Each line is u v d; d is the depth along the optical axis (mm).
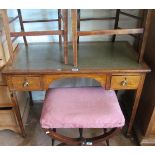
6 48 1234
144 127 1408
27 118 1736
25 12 1470
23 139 1530
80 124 1073
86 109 1130
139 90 1249
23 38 1503
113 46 1508
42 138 1540
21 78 1169
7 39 1108
